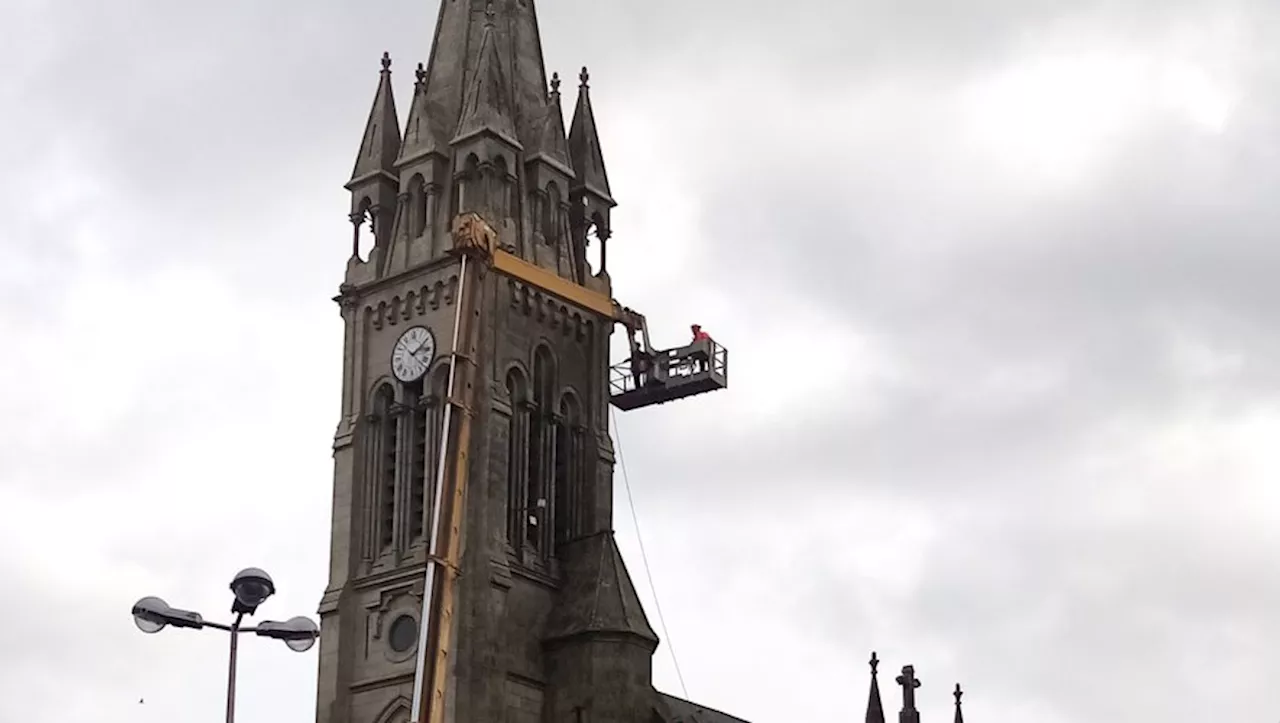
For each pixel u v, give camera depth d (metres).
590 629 115.88
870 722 139.00
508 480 118.75
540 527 120.62
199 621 64.25
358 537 120.62
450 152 125.88
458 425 112.56
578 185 132.50
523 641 116.38
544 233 127.31
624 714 114.88
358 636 118.38
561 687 116.12
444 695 106.50
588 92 137.12
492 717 111.75
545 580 119.38
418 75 128.12
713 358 138.75
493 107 125.50
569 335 127.06
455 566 108.81
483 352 118.38
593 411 126.81
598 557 120.12
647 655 117.75
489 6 131.75
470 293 117.00
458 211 123.44
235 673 64.50
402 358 122.25
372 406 123.19
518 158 126.69
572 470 124.62
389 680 115.44
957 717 148.75
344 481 122.06
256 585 64.31
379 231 126.94
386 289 124.38
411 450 120.69
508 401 119.50
